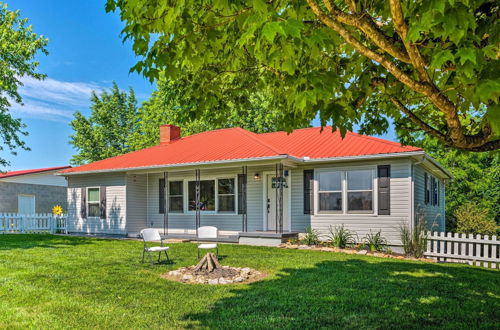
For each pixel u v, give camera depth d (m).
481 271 8.42
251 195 14.24
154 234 8.96
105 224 16.48
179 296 5.84
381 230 11.56
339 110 3.29
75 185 17.84
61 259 9.28
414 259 9.92
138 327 4.52
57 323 4.62
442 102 2.91
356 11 2.83
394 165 11.48
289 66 2.96
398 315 4.93
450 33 2.22
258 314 4.97
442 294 5.99
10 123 16.36
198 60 3.68
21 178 24.33
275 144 14.91
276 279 7.01
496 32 2.69
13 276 7.21
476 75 2.60
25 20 15.32
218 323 4.64
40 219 19.02
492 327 4.53
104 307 5.27
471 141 3.29
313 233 12.41
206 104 4.78
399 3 2.44
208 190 15.23
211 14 3.29
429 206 14.32
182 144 17.36
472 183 20.30
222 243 13.39
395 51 2.85
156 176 16.61
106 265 8.45
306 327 4.51
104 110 33.34
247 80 5.11
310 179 12.93
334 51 4.35
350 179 12.23
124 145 34.25
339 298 5.68
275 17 2.39
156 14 3.11
